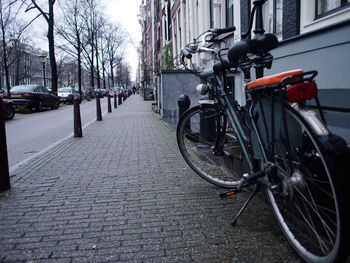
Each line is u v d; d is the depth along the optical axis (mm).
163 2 23969
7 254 2326
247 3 6418
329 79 3168
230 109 3029
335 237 1763
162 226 2723
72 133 9492
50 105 21734
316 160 2064
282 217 2357
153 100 34000
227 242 2420
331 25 3066
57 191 3727
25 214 3053
